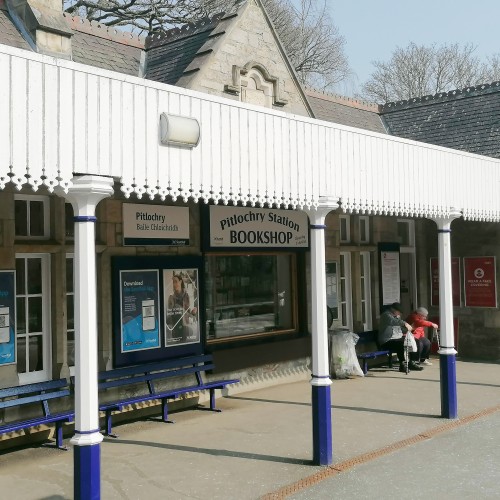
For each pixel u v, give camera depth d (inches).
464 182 376.5
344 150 294.2
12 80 177.9
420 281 566.9
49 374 318.0
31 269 316.8
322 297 269.6
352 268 501.0
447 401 337.4
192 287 380.5
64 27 366.0
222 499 224.2
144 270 354.6
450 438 299.6
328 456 260.1
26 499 227.3
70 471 257.8
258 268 436.5
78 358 192.5
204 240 386.0
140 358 349.7
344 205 292.2
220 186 238.8
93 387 192.5
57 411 310.5
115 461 269.0
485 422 329.7
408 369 488.4
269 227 423.8
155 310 358.9
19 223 312.7
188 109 228.1
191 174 228.1
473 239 537.0
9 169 176.9
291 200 266.8
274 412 356.2
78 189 191.0
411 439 297.1
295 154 270.4
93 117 197.5
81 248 193.0
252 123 252.7
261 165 255.4
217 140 238.2
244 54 425.7
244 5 427.8
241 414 352.8
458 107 612.1
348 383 440.1
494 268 525.3
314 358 266.2
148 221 357.7
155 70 440.5
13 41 348.5
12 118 177.6
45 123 185.2
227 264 416.2
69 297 331.3
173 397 342.3
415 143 339.0
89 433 191.5
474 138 575.2
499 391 406.0
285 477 245.9
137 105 210.8
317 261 273.0
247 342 420.8
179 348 371.2
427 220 568.1
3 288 297.0
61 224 320.5
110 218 341.4
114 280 340.2
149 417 348.8
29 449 289.7
